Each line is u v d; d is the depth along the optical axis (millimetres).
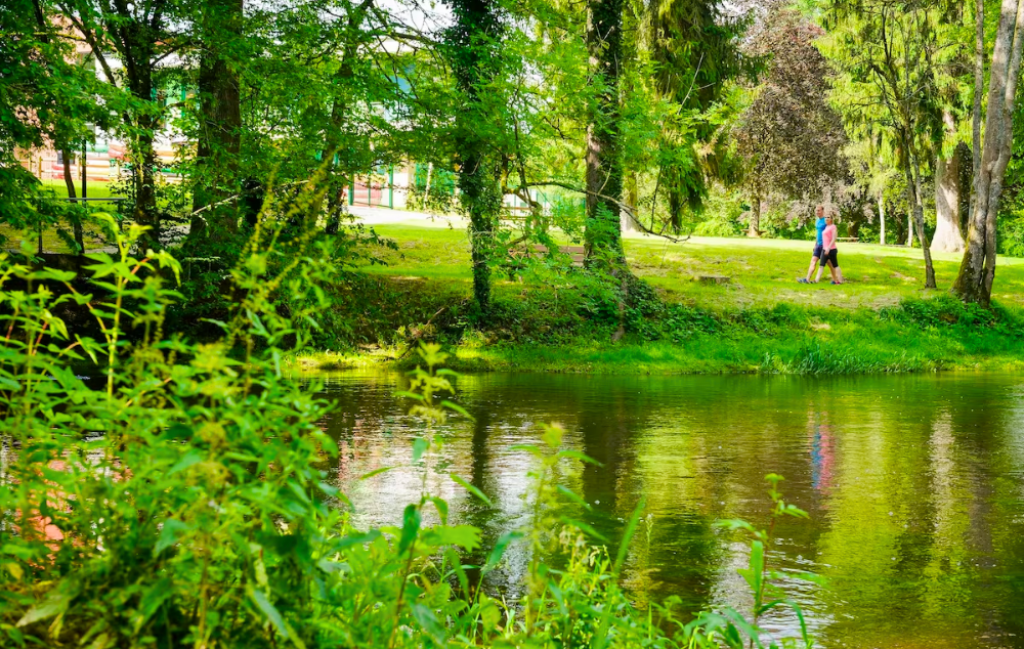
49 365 2582
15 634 2189
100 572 2340
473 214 22547
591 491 9672
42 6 16203
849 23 34781
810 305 27781
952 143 35531
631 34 28844
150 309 2488
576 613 3521
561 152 24719
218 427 2221
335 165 19125
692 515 8734
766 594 6438
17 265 2670
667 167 23922
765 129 47844
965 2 34656
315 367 21188
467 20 21406
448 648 3229
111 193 19062
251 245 2650
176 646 2330
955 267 34688
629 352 23781
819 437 13383
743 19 30391
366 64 20109
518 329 24156
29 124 14117
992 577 6941
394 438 12492
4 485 2689
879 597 6461
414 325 23469
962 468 11195
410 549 2490
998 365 25797
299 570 2424
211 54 18297
